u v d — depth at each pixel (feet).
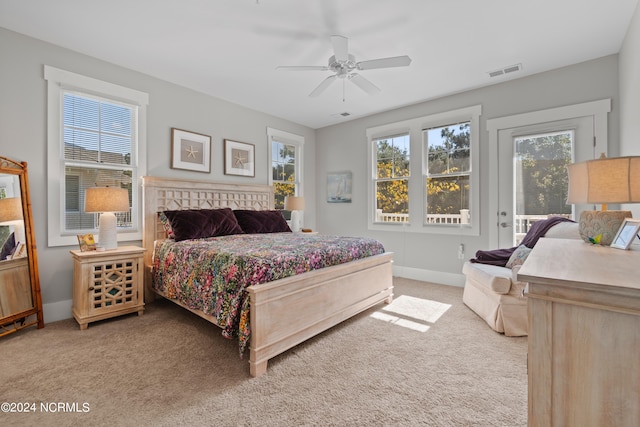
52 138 9.58
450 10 7.89
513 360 6.98
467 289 10.75
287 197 16.24
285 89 13.17
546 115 11.36
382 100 14.47
